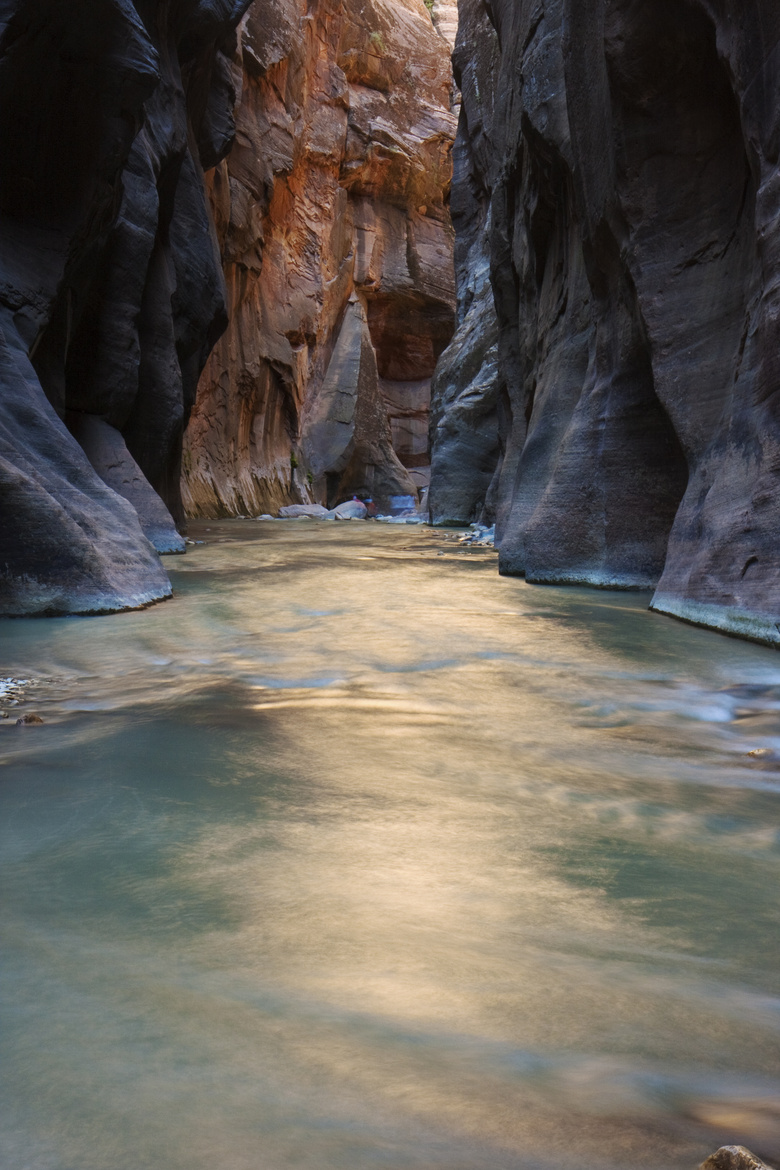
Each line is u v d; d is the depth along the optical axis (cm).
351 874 221
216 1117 117
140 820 261
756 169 696
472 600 860
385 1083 126
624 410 988
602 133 932
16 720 392
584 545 1006
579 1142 112
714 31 755
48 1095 122
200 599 858
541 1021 149
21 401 871
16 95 919
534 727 400
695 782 317
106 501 887
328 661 555
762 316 679
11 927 185
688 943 186
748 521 670
